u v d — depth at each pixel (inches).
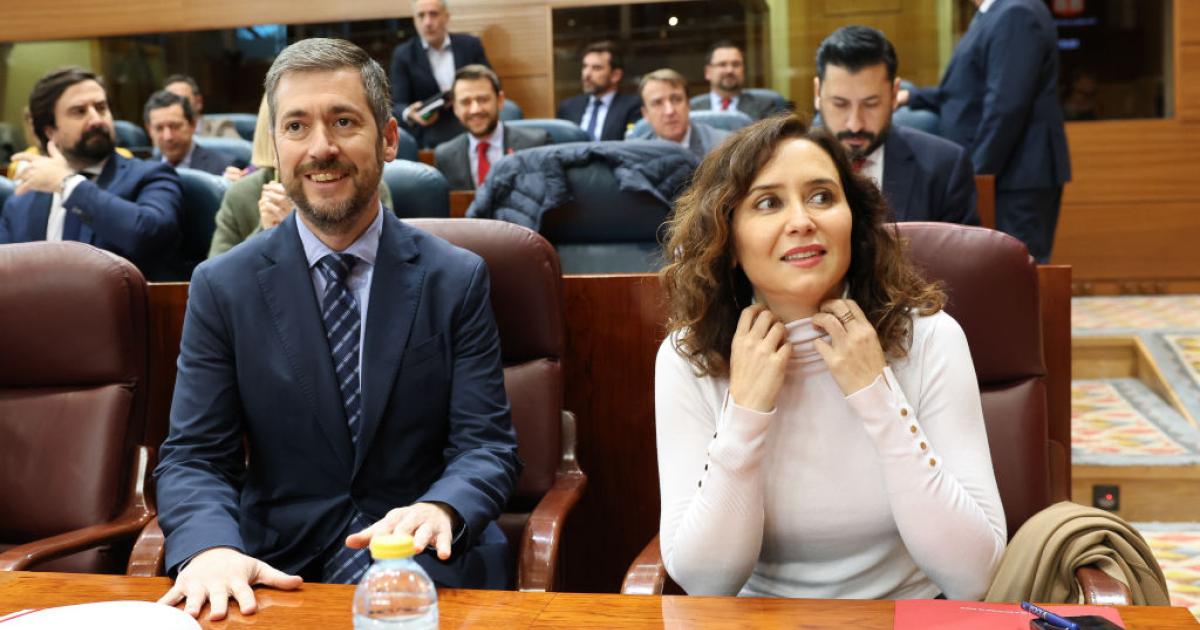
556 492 76.4
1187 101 229.3
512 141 200.5
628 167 124.1
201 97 260.2
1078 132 234.1
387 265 72.6
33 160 129.1
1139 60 230.5
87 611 48.4
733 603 49.9
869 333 59.6
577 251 128.4
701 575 59.6
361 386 70.5
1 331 81.0
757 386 58.6
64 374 80.9
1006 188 171.2
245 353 70.9
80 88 133.7
